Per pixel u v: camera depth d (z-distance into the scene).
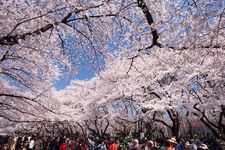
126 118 28.34
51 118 17.25
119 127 42.12
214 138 18.36
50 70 13.87
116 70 19.20
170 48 8.52
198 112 16.52
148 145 10.51
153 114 21.44
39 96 15.41
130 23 9.30
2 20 9.73
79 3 9.02
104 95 22.44
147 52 9.71
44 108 15.77
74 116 22.61
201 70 13.66
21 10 9.59
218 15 6.80
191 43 8.16
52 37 10.86
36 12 9.58
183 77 15.27
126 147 17.75
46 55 12.55
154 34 7.93
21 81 14.55
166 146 9.62
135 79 19.06
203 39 8.12
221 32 8.37
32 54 12.98
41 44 11.02
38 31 8.45
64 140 21.75
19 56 13.05
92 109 24.86
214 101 13.31
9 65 13.92
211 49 8.76
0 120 20.00
